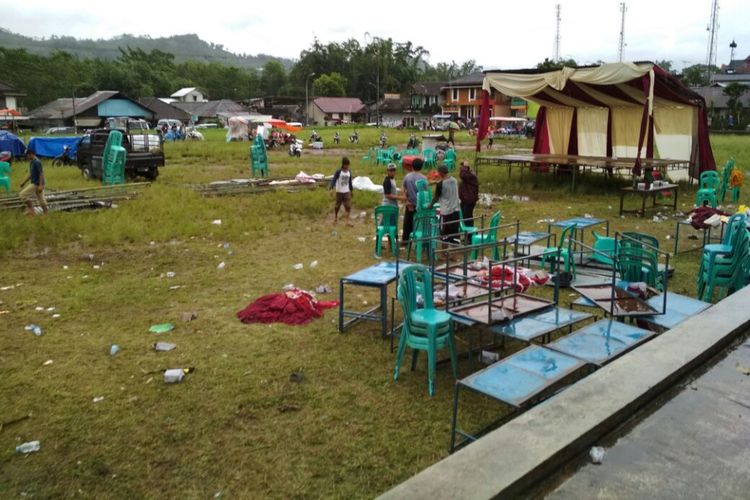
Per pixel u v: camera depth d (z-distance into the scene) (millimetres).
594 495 3090
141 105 73875
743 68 96625
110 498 3838
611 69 16609
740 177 16219
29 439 4496
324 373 5566
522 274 6477
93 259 9914
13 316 7113
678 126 20016
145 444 4426
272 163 27766
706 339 4723
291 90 118188
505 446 3238
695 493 3123
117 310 7352
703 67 87500
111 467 4160
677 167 19859
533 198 17203
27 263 9617
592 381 4027
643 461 3385
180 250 10555
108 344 6270
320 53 115375
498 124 72312
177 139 50156
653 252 7117
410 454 4266
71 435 4543
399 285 5430
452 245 9461
